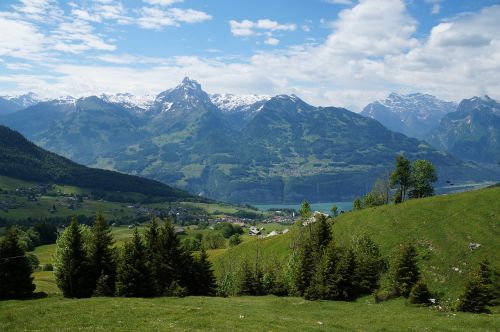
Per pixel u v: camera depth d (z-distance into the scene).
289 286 93.94
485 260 67.38
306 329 44.22
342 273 80.06
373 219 112.00
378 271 87.12
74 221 81.31
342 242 102.69
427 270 82.31
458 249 85.00
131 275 73.94
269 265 109.75
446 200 105.38
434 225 96.50
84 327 41.03
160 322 43.41
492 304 64.06
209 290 89.31
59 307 56.03
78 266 78.69
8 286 74.88
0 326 43.88
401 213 107.88
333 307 72.56
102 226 84.25
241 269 99.38
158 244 85.44
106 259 81.06
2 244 76.25
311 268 89.88
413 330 48.78
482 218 91.69
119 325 41.94
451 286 75.88
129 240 79.19
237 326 42.75
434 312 62.50
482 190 105.00
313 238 106.94
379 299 75.31
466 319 55.06
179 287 78.56
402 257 77.31
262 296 89.31
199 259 91.31
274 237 145.50
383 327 50.44
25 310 54.69
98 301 61.72
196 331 38.66
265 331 40.69
